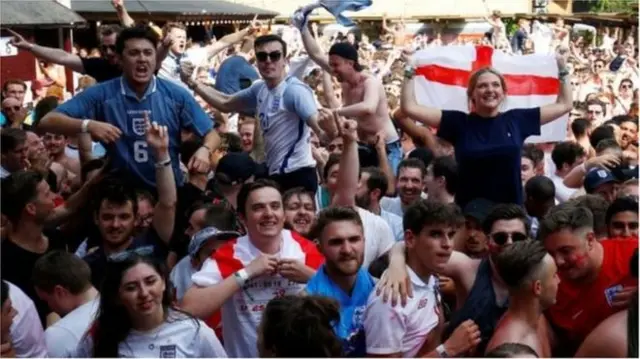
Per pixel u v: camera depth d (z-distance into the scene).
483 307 4.57
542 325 4.48
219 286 4.57
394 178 7.25
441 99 7.98
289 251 4.86
